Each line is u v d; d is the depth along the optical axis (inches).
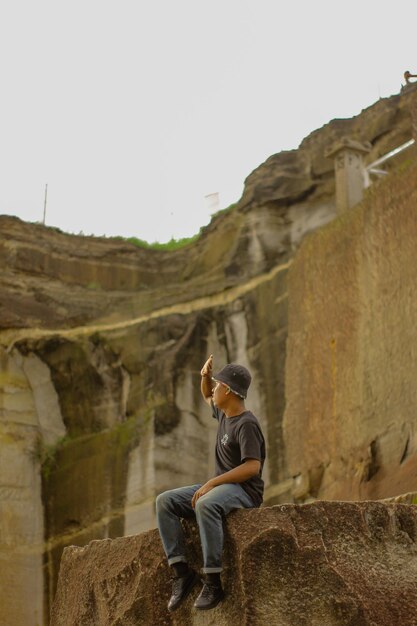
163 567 221.0
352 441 729.6
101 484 985.5
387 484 666.8
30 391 1014.4
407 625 200.1
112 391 1024.2
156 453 976.9
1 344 1011.9
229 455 222.1
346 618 198.5
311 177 973.8
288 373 837.8
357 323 753.6
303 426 802.8
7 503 968.3
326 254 808.3
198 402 1015.0
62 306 1040.8
